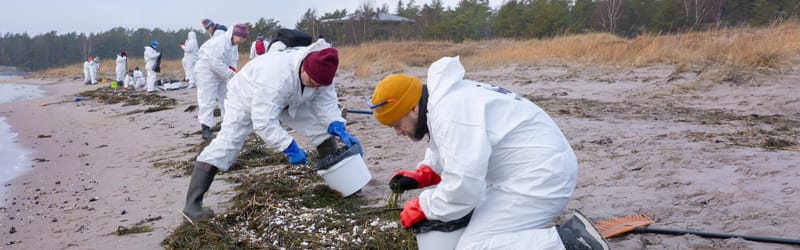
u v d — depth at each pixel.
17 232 5.24
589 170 5.50
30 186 7.15
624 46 16.67
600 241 2.79
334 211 4.71
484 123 2.74
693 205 4.36
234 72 8.73
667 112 8.82
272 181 5.54
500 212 2.88
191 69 18.61
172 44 101.38
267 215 4.64
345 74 19.45
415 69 20.31
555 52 17.70
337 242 4.13
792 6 31.05
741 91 10.03
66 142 10.56
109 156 8.63
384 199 5.07
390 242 4.05
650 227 3.96
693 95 10.26
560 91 12.29
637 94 11.01
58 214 5.69
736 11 37.50
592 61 15.62
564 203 2.92
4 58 101.75
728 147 5.92
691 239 3.77
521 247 2.80
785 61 11.27
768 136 6.46
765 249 3.56
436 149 3.07
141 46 101.94
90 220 5.33
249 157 6.98
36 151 9.90
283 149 4.60
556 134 2.91
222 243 4.29
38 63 99.62
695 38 17.62
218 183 5.96
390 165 6.27
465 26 45.44
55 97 21.86
